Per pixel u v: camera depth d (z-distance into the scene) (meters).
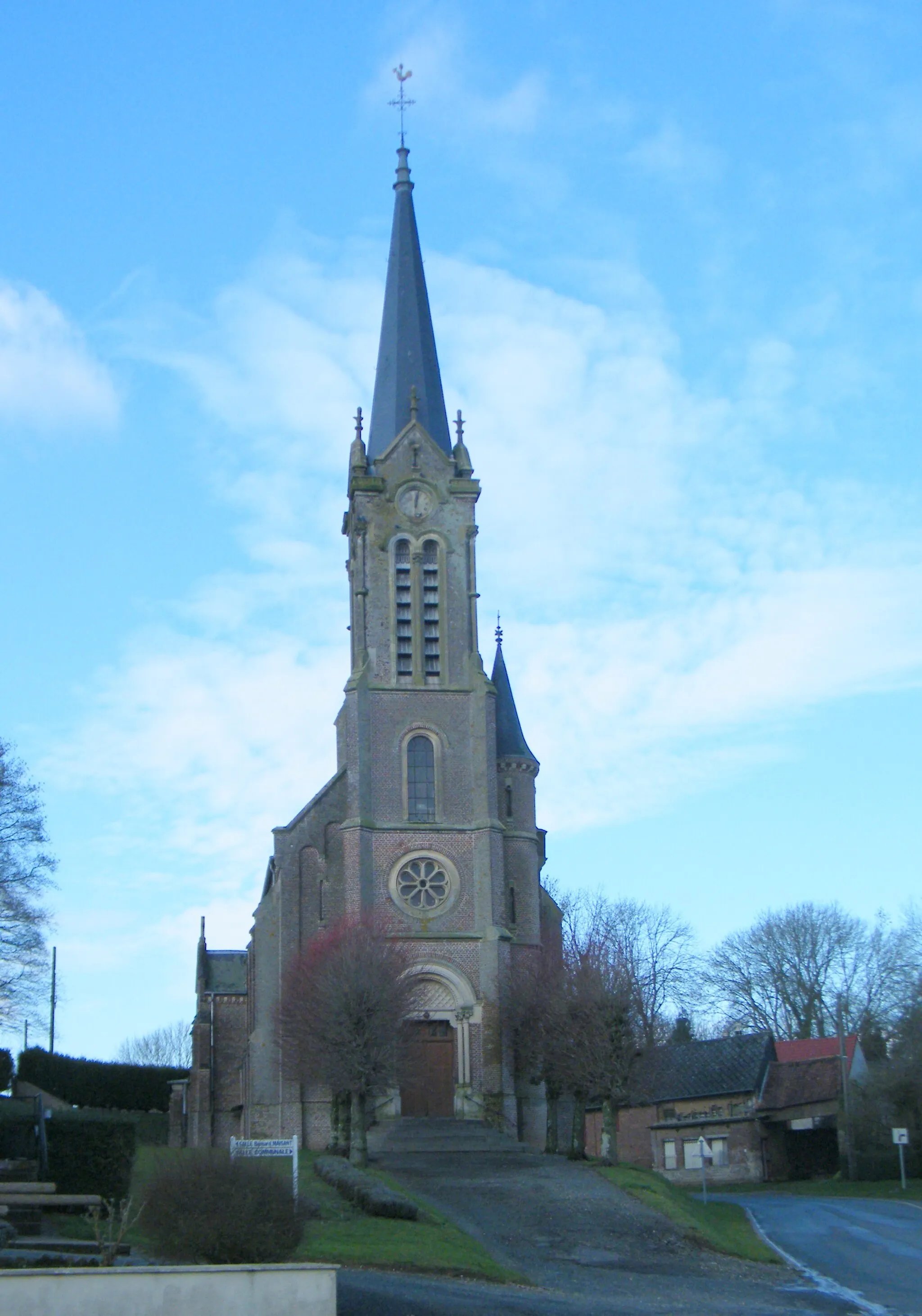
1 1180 32.56
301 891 66.06
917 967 91.12
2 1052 71.94
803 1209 56.44
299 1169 50.53
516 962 65.88
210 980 76.69
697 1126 81.31
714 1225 45.00
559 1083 58.38
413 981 57.84
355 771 66.81
